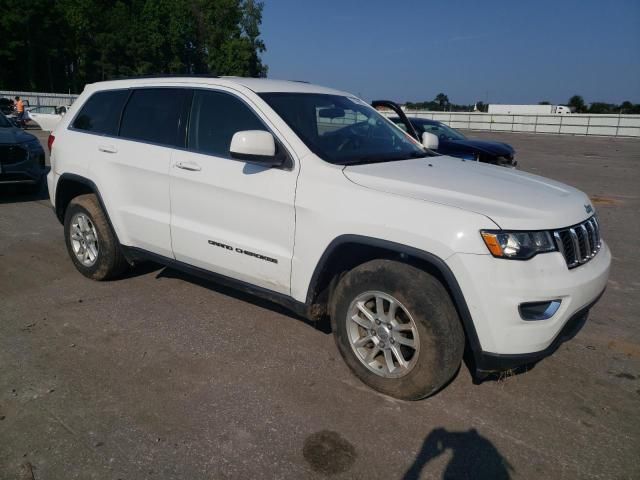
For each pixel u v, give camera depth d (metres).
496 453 2.70
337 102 4.12
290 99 3.77
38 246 6.00
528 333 2.71
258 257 3.51
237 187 3.54
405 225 2.84
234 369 3.43
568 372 3.52
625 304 4.77
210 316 4.22
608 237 7.24
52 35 62.38
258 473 2.51
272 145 3.27
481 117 37.50
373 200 2.99
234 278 3.79
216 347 3.72
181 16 67.06
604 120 32.75
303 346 3.77
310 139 3.46
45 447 2.65
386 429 2.86
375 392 3.20
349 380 3.33
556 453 2.71
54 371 3.35
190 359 3.54
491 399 3.17
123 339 3.80
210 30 70.69
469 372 3.46
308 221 3.22
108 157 4.42
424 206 2.85
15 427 2.79
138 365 3.45
